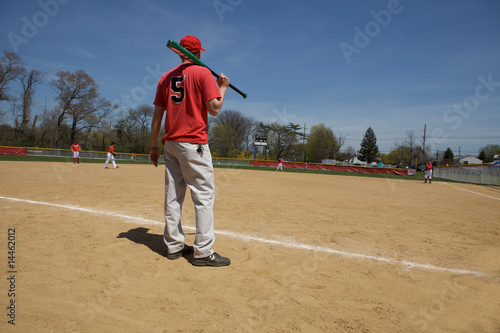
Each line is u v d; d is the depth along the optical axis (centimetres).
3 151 2777
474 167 2422
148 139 4128
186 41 254
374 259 282
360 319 171
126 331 144
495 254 322
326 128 6638
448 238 388
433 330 164
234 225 393
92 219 375
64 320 149
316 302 188
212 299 183
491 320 179
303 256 278
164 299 179
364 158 8412
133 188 761
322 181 1612
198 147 233
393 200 829
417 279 239
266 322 161
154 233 327
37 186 689
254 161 4484
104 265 225
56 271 208
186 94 235
